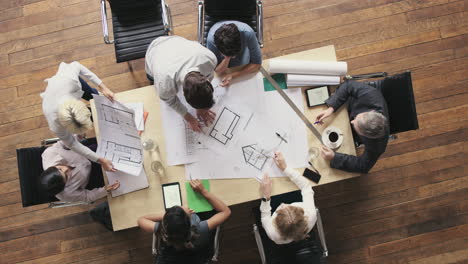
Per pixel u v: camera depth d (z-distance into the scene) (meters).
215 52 2.05
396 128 2.14
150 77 2.16
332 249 2.71
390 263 2.70
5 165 2.76
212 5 2.24
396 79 2.06
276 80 2.01
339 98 1.96
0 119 2.80
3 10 2.87
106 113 1.82
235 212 2.70
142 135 1.97
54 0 2.87
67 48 2.84
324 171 1.95
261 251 1.99
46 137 2.79
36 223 2.71
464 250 2.70
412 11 2.87
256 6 2.27
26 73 2.83
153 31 2.36
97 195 1.98
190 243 1.74
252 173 1.94
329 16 2.87
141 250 2.69
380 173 2.75
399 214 2.73
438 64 2.84
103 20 2.24
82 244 2.69
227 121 1.96
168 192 1.93
